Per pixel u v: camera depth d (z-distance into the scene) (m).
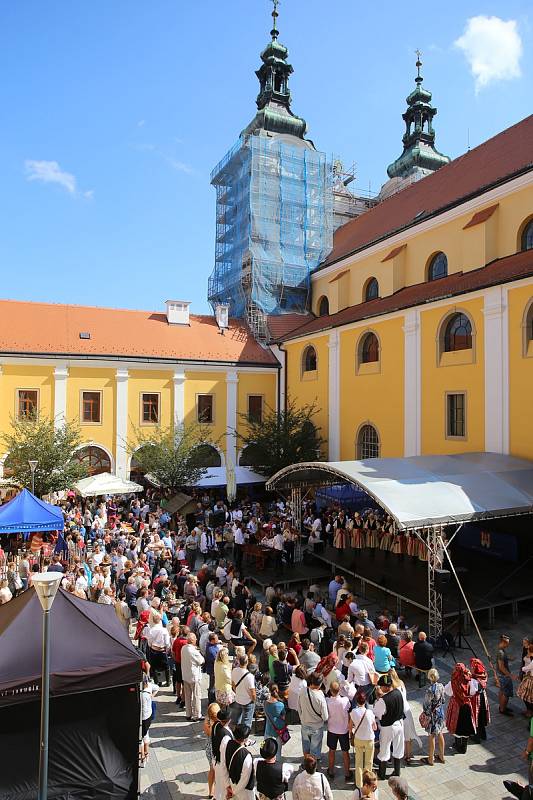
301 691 8.69
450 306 21.12
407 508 13.42
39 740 7.40
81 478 25.20
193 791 8.33
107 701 7.70
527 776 8.59
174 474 27.02
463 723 9.18
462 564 17.59
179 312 34.66
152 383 31.05
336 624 13.45
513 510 14.49
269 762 6.87
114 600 13.15
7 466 24.36
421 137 45.12
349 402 27.25
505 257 21.98
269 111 39.41
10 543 21.22
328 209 38.94
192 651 10.37
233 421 32.78
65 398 29.05
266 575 18.19
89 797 7.49
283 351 33.44
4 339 28.45
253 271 35.88
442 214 25.27
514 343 18.47
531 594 15.04
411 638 11.94
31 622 7.92
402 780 6.24
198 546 20.02
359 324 26.50
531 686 9.93
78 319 31.89
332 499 24.86
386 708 8.51
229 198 40.81
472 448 20.00
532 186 21.08
